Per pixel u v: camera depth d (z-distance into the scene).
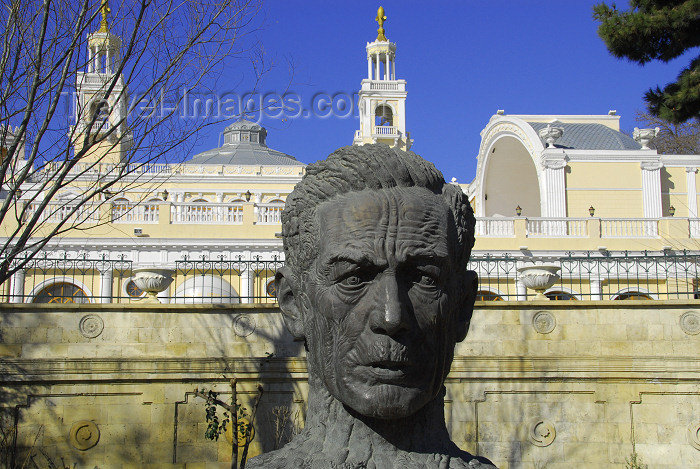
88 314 12.08
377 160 2.68
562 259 15.33
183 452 11.87
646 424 12.09
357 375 2.51
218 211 26.97
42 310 11.95
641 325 12.35
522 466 11.93
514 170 41.03
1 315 11.84
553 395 12.17
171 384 12.05
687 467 11.95
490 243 26.31
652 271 22.64
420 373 2.53
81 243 24.78
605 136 37.22
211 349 12.23
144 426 11.87
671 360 12.15
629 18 15.30
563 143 36.47
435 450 2.71
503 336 12.30
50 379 11.70
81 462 11.66
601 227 26.89
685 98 15.30
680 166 34.44
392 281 2.53
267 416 12.08
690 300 12.40
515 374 12.13
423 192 2.69
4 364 11.62
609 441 12.03
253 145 61.41
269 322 12.38
